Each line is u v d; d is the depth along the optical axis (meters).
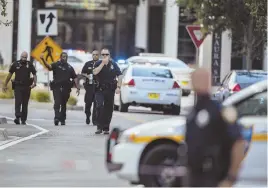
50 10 71.88
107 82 53.22
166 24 132.00
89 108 62.56
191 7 82.62
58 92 61.12
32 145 46.78
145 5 139.12
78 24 142.12
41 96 84.44
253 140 28.25
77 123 63.81
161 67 79.19
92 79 61.25
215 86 114.19
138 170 29.17
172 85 77.62
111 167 29.55
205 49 116.31
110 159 29.95
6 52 129.62
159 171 29.02
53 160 40.00
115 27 142.12
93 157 41.31
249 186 28.95
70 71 61.34
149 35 139.88
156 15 139.50
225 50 117.88
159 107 78.69
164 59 108.75
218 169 21.72
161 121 29.91
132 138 29.39
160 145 29.17
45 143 47.88
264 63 116.31
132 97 77.25
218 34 84.75
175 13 131.38
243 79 63.38
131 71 78.56
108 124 54.00
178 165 28.47
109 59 53.44
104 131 54.09
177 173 28.50
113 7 141.88
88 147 45.88
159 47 139.38
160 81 77.56
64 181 33.47
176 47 131.75
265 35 79.06
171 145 29.08
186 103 96.62
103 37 142.50
